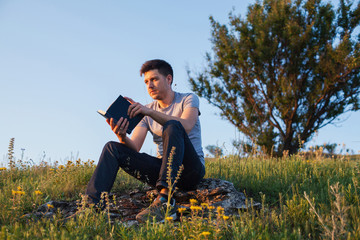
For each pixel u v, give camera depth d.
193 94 3.17
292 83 14.00
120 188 3.57
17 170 4.61
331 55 12.88
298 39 13.41
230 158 5.28
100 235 2.06
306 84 13.75
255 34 14.12
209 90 14.69
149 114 2.80
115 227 2.22
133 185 3.68
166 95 3.19
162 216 2.39
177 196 3.02
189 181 2.97
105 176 2.60
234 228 2.12
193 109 3.04
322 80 13.56
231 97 14.59
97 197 2.48
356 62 12.26
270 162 4.92
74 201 3.13
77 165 4.28
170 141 2.61
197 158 2.86
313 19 13.95
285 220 2.25
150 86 3.14
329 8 13.73
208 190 3.06
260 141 12.94
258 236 1.98
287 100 13.22
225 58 14.34
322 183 3.57
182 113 3.09
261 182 3.62
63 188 3.60
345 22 13.73
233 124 14.48
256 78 14.38
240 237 1.97
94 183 2.54
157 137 3.21
